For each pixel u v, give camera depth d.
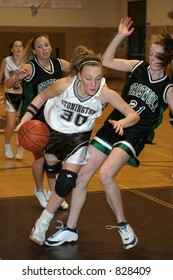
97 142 3.78
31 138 3.60
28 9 19.72
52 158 3.83
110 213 4.67
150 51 3.73
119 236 4.09
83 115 3.61
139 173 6.29
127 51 20.53
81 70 3.46
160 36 3.74
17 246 3.83
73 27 20.48
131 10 20.27
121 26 3.97
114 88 16.64
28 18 19.78
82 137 3.66
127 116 3.55
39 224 3.84
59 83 3.60
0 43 19.58
